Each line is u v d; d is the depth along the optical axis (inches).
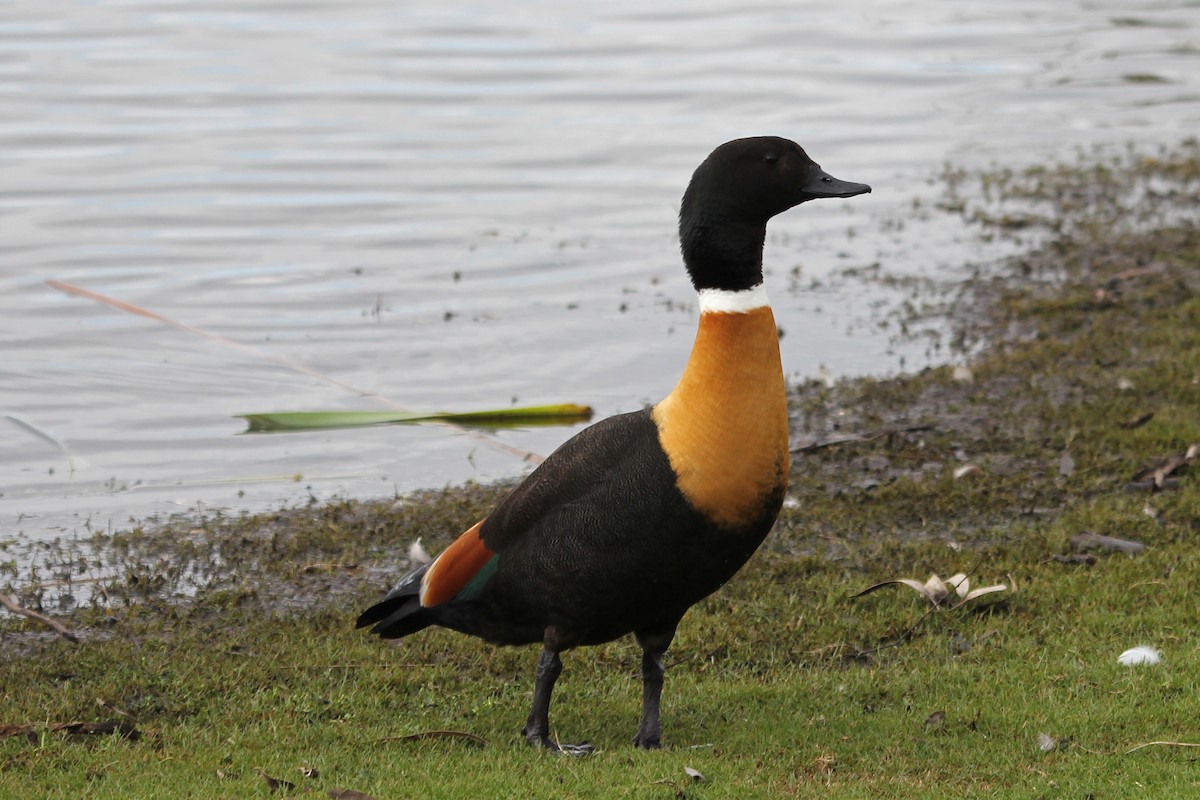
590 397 597.3
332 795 287.9
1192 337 613.0
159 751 319.3
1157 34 1234.6
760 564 434.0
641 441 306.7
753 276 306.2
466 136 955.3
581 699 356.2
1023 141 968.3
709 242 305.7
